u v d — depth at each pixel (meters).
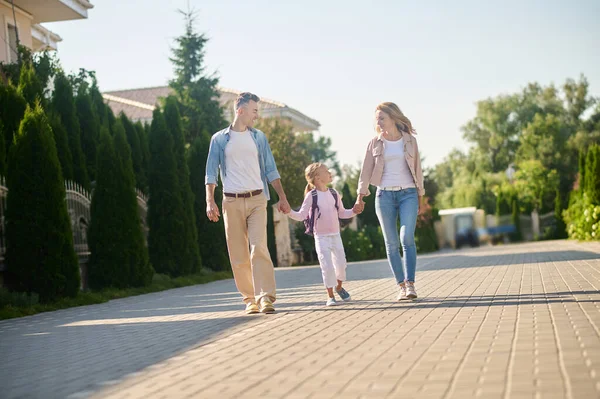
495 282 14.97
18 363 8.44
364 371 6.31
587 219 42.16
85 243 22.17
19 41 30.02
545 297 11.16
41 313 15.98
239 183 11.95
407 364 6.48
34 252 17.17
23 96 22.06
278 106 68.12
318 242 12.49
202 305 14.79
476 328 8.34
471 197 100.94
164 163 24.61
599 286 12.30
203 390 6.01
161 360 7.74
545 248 37.53
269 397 5.55
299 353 7.48
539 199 91.56
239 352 7.86
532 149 103.19
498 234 84.81
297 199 55.50
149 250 24.39
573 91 108.25
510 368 5.98
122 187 20.86
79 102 25.92
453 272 19.52
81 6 34.53
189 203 25.25
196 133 51.28
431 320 9.30
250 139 12.07
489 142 109.50
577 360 6.13
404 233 12.14
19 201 17.27
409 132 12.41
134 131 28.72
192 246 25.12
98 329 11.48
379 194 12.38
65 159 21.61
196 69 53.03
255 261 11.82
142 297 19.02
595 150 41.97
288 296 15.14
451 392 5.29
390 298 12.80
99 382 6.75
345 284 17.61
